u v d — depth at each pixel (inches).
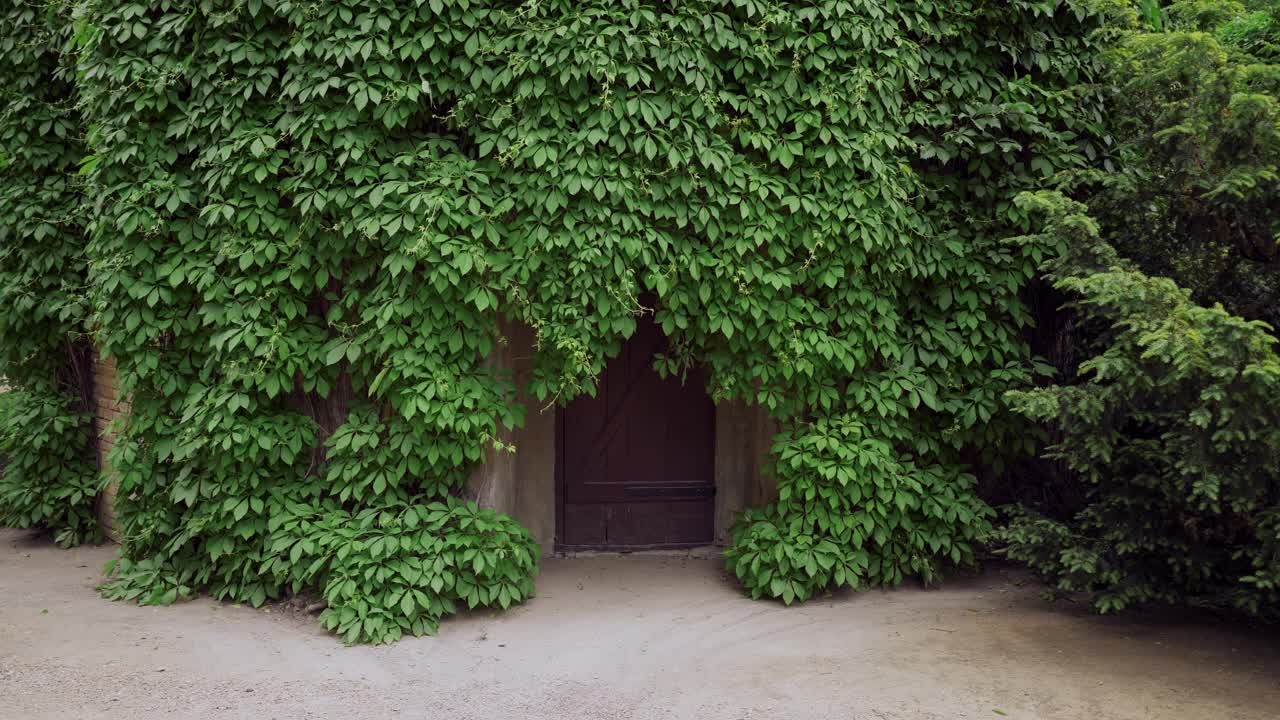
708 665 191.2
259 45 210.8
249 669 186.2
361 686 179.0
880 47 224.7
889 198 223.3
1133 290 181.9
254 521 220.8
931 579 241.3
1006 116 229.9
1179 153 201.9
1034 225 237.6
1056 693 175.6
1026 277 243.6
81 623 212.2
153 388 226.7
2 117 284.5
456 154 212.2
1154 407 203.6
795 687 179.3
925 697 174.1
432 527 213.5
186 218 217.9
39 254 292.7
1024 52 238.2
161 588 228.4
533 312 213.9
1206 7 195.5
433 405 209.3
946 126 240.2
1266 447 179.3
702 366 282.8
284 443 219.6
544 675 185.6
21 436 302.5
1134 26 224.5
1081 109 238.4
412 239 205.0
